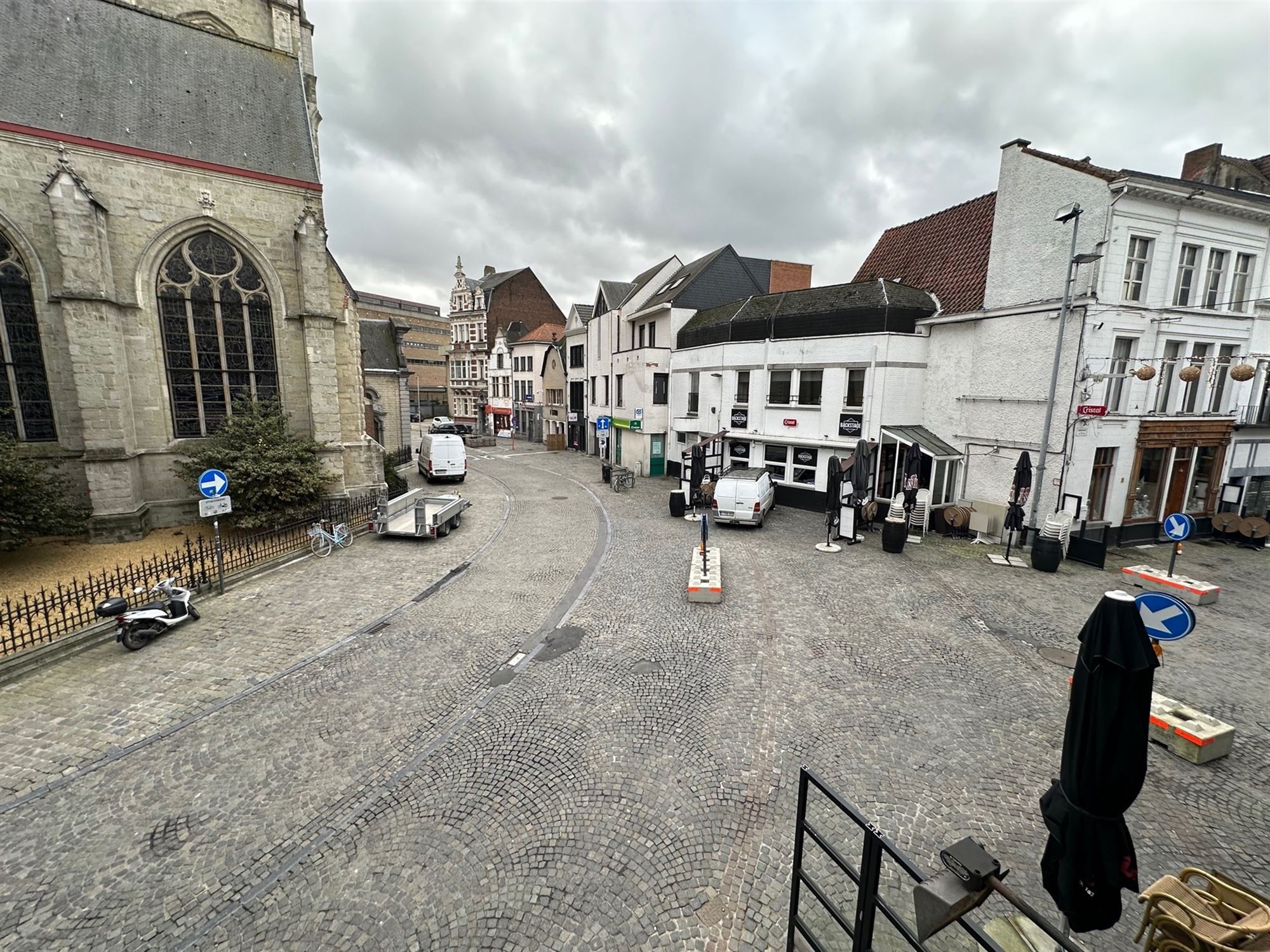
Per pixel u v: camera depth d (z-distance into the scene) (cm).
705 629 1080
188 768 681
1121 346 1628
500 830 582
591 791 638
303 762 693
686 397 2870
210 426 1798
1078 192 1545
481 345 6744
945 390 1948
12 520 1261
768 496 2069
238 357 1819
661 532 1861
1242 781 672
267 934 471
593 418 4119
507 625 1107
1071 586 1348
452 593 1280
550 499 2461
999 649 1005
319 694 850
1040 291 1645
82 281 1462
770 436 2309
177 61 1802
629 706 814
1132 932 478
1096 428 1609
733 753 707
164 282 1675
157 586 1159
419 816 604
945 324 1931
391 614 1157
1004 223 1744
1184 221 1585
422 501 1791
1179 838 580
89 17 1691
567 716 791
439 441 2891
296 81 2014
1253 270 1742
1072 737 366
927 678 898
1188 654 1012
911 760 695
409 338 8294
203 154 1725
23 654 891
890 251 2516
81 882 520
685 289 2905
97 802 622
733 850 557
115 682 878
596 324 3956
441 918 484
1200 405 1784
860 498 1742
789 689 862
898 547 1611
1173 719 742
